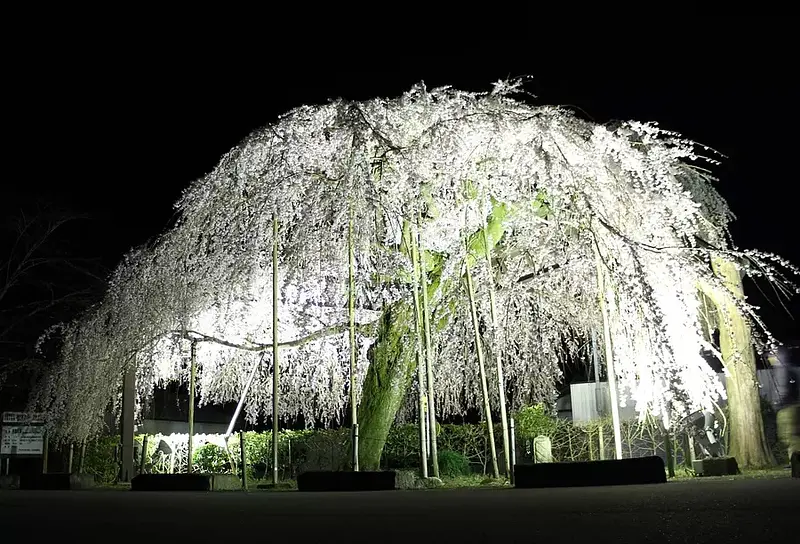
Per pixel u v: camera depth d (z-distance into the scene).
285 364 13.27
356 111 9.34
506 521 3.57
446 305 12.03
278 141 10.23
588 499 4.87
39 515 4.68
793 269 8.84
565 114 9.63
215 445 13.95
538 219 10.80
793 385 11.19
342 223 9.97
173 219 11.52
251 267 10.52
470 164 9.38
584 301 12.17
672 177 9.42
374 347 11.34
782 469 9.30
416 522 3.66
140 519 4.26
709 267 9.39
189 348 12.88
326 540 3.01
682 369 8.52
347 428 12.91
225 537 3.23
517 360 13.02
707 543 2.61
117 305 11.36
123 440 12.35
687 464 9.77
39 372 16.89
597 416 11.47
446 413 13.75
